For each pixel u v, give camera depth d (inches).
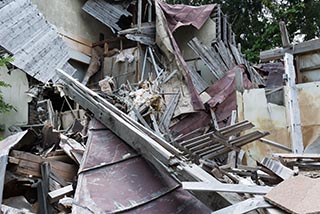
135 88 432.8
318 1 752.3
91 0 542.0
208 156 206.7
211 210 96.0
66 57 352.5
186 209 100.1
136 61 492.1
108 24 525.0
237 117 280.8
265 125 265.7
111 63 515.5
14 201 126.2
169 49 453.7
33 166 135.8
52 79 318.0
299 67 267.6
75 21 528.7
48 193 128.1
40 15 348.5
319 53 257.3
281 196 86.7
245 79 418.0
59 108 437.4
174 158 112.8
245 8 824.9
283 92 269.3
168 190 108.5
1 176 116.7
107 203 101.0
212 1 825.5
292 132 241.3
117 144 132.3
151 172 117.4
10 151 130.5
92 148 129.3
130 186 110.0
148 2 515.8
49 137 171.5
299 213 78.6
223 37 520.1
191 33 512.1
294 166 166.1
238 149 210.2
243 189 95.7
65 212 122.0
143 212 99.5
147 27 500.1
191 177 104.6
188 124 378.6
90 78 530.6
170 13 498.3
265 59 271.0
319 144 234.7
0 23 296.4
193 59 501.7
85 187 107.3
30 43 314.8
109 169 117.6
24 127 293.9
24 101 321.4
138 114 321.7
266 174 155.9
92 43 545.0
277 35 722.8
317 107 248.2
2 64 256.5
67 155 162.6
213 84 431.8
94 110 150.0
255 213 87.7
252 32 825.5
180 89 406.9
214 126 365.1
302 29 773.3
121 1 545.6
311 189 86.3
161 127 351.6
